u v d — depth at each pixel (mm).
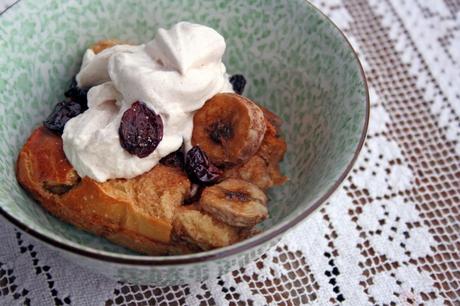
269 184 388
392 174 416
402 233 397
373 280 381
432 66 458
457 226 400
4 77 379
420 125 435
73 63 410
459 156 424
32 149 373
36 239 320
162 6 415
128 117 362
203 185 375
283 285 378
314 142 387
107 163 364
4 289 367
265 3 408
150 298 371
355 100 363
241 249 320
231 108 375
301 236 391
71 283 370
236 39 421
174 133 376
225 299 373
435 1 484
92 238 375
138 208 361
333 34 387
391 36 470
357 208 404
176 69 370
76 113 384
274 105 419
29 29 388
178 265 317
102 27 413
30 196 372
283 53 411
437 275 385
